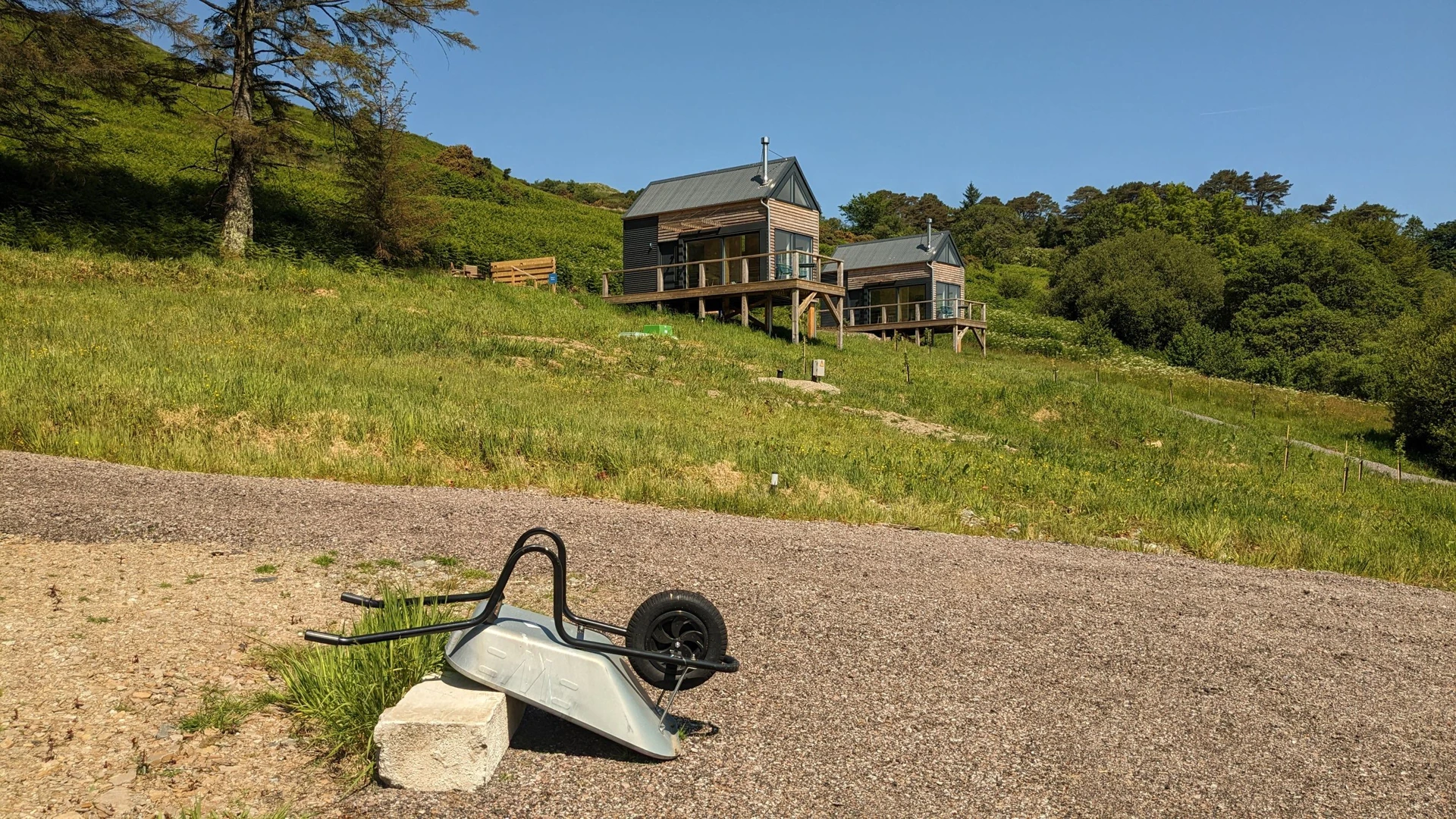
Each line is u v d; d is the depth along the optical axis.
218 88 24.31
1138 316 56.97
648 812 3.19
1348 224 101.88
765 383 19.42
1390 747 4.27
